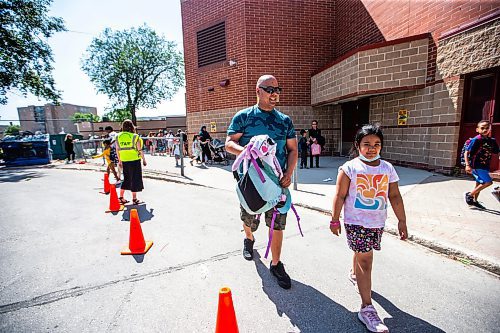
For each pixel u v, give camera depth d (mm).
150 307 2430
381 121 9227
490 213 4277
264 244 3707
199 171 9711
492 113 6039
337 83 9008
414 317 2244
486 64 5855
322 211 4977
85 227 4555
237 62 10648
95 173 11234
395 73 7551
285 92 10930
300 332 2119
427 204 4781
